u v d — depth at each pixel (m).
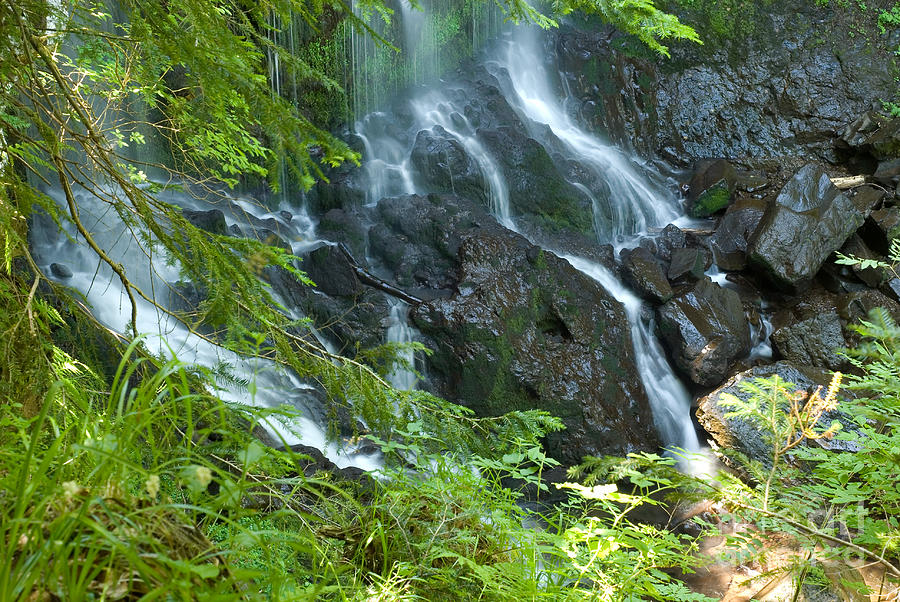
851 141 14.63
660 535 2.83
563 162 13.34
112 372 3.98
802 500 2.34
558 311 10.50
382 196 12.02
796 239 11.74
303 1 2.91
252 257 2.91
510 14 3.90
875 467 2.36
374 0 3.32
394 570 2.53
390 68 13.40
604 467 2.29
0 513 1.42
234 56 2.45
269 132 2.40
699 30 15.89
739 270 12.55
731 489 2.27
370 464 8.15
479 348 9.87
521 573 2.53
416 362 9.98
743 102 15.66
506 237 10.98
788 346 11.02
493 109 13.57
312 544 2.28
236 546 1.77
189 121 3.13
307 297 9.95
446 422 3.51
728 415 2.45
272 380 8.24
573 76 15.27
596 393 10.30
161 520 1.51
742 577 4.98
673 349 11.12
